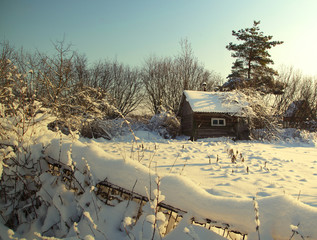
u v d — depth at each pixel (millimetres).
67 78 7633
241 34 29062
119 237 2090
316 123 23672
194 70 33062
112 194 2492
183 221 1932
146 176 2326
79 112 9039
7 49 9461
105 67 32031
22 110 3369
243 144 13938
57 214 2502
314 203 3412
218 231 2379
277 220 1655
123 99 33688
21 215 2691
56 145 3055
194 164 6344
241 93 19500
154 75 33500
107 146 9680
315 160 8383
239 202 1862
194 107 18281
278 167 6594
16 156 2830
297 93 27188
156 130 18609
